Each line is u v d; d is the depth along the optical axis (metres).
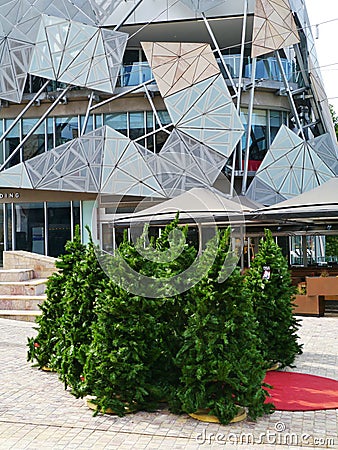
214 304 6.90
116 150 24.03
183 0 26.81
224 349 6.82
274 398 7.86
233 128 25.42
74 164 24.66
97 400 7.15
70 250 9.85
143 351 7.13
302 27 28.69
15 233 29.39
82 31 25.34
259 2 25.98
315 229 25.12
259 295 9.73
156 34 30.70
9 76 24.98
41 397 7.95
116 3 26.00
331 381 8.86
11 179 25.12
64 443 6.19
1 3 24.55
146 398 7.23
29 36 24.84
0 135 30.02
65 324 8.34
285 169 26.02
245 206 19.19
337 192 17.92
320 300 16.88
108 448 6.05
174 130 25.42
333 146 27.78
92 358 7.19
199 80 25.55
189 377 6.84
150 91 28.70
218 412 6.76
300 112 31.06
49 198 26.20
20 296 16.03
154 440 6.26
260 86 29.03
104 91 26.19
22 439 6.32
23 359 10.41
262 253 10.25
